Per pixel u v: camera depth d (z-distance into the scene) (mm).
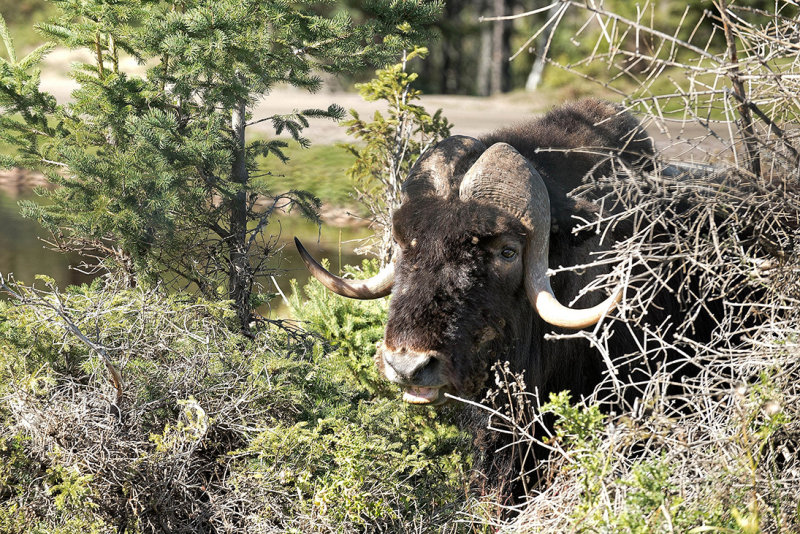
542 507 9328
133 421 10836
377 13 14211
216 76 13742
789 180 10070
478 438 12000
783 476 8977
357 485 10406
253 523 10406
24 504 10094
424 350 10398
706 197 9672
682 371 12273
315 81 14391
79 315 11898
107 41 14992
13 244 25703
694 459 8461
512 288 11031
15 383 10695
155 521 10359
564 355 12133
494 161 10906
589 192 11711
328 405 12242
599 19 8961
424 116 17547
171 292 14578
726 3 9750
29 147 14625
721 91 9148
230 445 11305
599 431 8453
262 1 13367
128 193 13469
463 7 98438
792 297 9766
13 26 55250
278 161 33375
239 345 12938
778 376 8875
